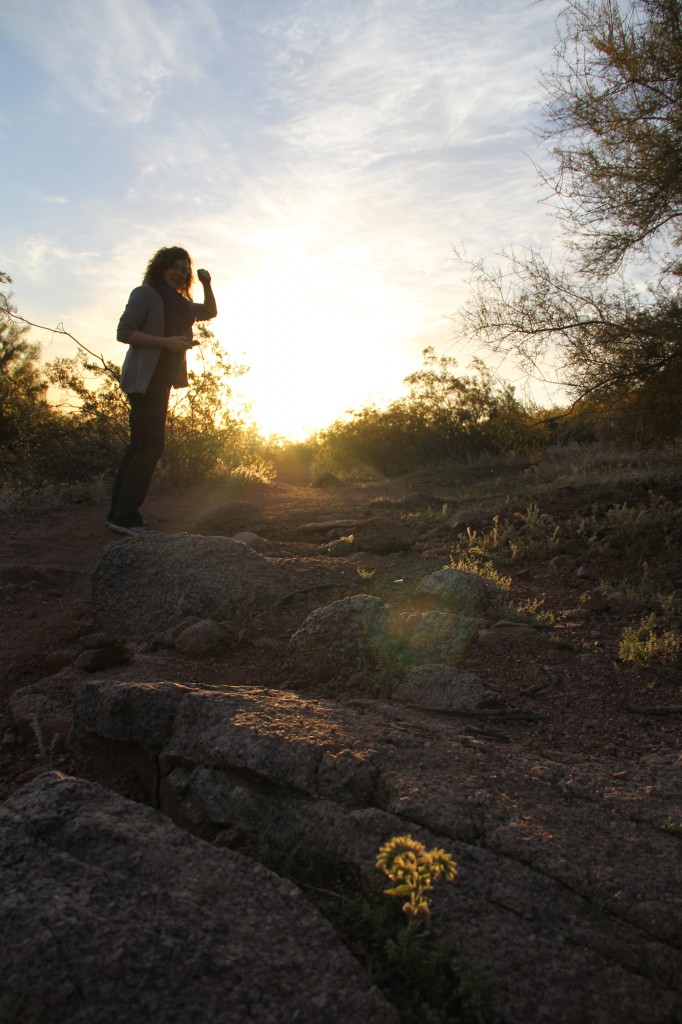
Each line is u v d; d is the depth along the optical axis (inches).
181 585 176.6
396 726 114.1
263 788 97.3
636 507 275.4
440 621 156.9
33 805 85.8
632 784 103.6
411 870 73.9
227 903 75.5
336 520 297.6
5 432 414.6
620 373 259.8
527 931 74.5
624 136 263.6
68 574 221.0
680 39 253.4
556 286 267.7
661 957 73.3
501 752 110.2
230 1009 63.5
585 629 173.2
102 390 379.6
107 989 63.5
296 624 169.8
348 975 68.9
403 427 588.4
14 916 69.0
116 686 114.9
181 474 371.9
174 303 237.6
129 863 79.4
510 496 336.2
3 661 163.2
